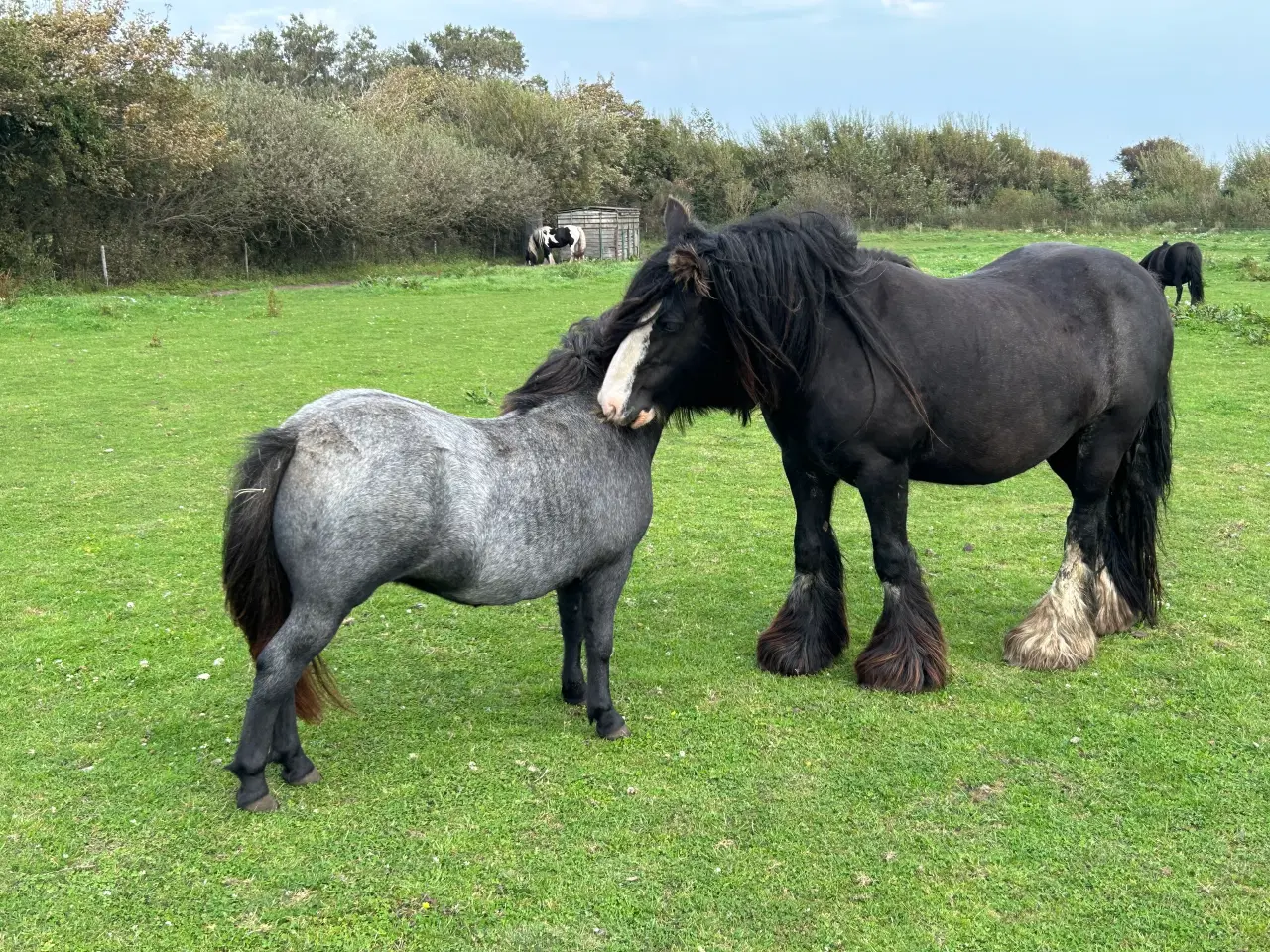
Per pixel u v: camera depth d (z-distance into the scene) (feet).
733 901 10.02
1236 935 9.55
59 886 10.18
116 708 14.12
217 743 13.20
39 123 68.80
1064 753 13.02
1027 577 20.11
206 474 26.58
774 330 13.20
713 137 169.48
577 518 12.16
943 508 25.11
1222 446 30.09
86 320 55.16
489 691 15.02
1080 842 11.03
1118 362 15.28
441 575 11.27
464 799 11.91
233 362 43.37
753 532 23.04
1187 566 20.16
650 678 15.46
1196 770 12.55
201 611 17.76
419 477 10.73
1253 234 132.87
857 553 21.71
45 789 11.96
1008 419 14.51
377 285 82.69
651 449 13.62
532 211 127.95
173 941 9.43
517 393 13.04
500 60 250.37
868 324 13.78
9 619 17.12
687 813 11.60
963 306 14.40
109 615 17.44
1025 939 9.49
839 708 14.42
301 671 10.94
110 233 81.51
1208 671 15.39
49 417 32.71
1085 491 16.06
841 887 10.27
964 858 10.75
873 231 153.07
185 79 86.53
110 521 22.70
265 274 95.66
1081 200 158.81
